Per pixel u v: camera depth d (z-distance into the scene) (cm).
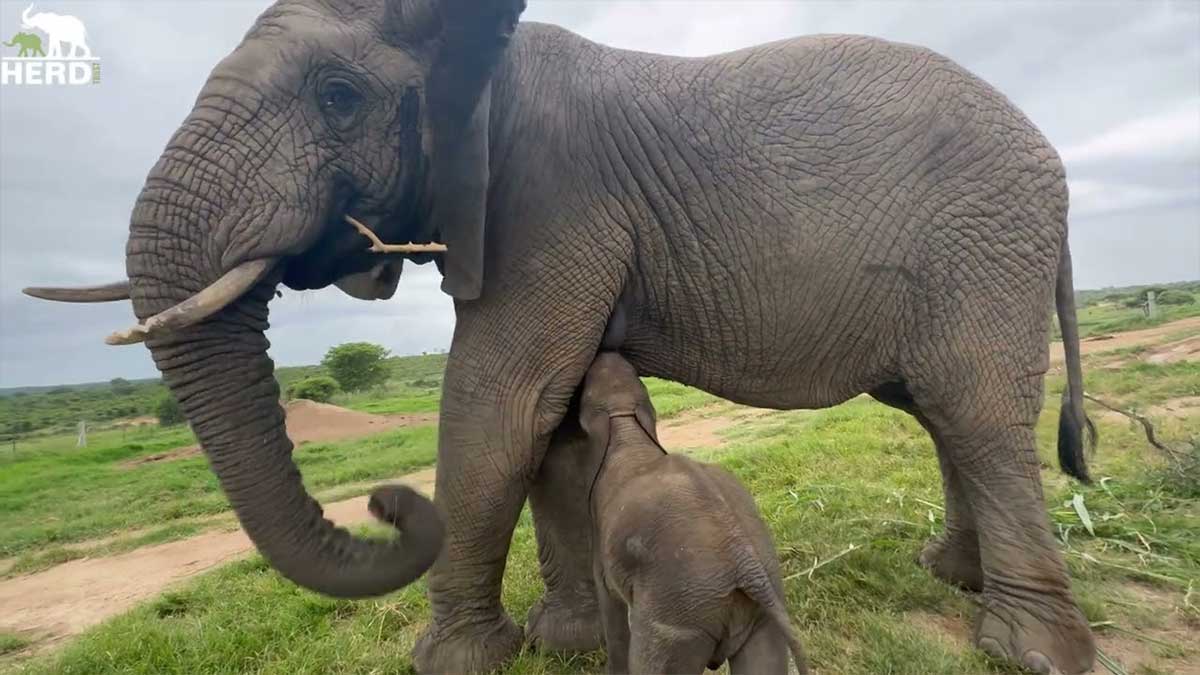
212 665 433
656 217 394
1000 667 377
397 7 347
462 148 343
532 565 551
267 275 344
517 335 376
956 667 367
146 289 320
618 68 407
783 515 608
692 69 414
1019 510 393
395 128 354
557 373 380
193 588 599
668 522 285
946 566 481
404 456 1452
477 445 379
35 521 1220
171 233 320
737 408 1630
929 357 399
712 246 396
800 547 520
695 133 394
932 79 403
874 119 394
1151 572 471
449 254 360
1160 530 542
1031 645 373
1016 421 394
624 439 348
